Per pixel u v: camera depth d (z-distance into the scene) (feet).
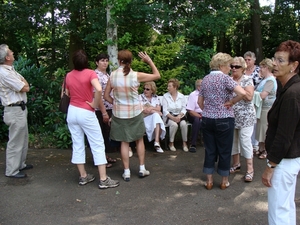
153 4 21.03
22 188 11.80
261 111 14.80
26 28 23.30
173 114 17.03
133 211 10.05
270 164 6.48
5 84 11.85
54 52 27.07
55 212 10.01
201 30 23.06
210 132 11.25
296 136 6.37
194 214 9.85
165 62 20.43
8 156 12.69
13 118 12.26
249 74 15.90
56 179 12.69
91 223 9.34
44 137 17.72
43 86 18.51
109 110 14.03
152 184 12.21
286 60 6.21
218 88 10.57
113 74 11.84
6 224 9.27
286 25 36.06
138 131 12.19
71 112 11.43
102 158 11.68
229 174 12.09
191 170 13.79
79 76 11.16
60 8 22.25
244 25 35.63
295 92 6.05
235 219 9.55
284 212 6.70
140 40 22.38
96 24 20.35
